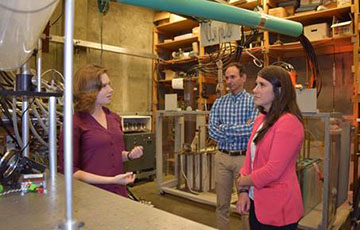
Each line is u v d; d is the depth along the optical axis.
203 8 1.80
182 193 3.74
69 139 0.52
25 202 0.75
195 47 5.00
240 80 2.41
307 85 3.19
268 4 4.11
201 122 3.93
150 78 5.84
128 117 4.69
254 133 1.59
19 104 1.41
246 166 1.62
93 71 1.50
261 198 1.38
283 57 4.54
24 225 0.60
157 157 3.97
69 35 0.50
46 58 4.20
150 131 4.99
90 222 0.62
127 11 5.40
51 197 0.79
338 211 3.05
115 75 5.27
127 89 5.46
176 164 4.08
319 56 4.34
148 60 5.80
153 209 0.71
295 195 1.37
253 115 2.29
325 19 3.97
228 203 2.41
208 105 4.89
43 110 1.57
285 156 1.32
